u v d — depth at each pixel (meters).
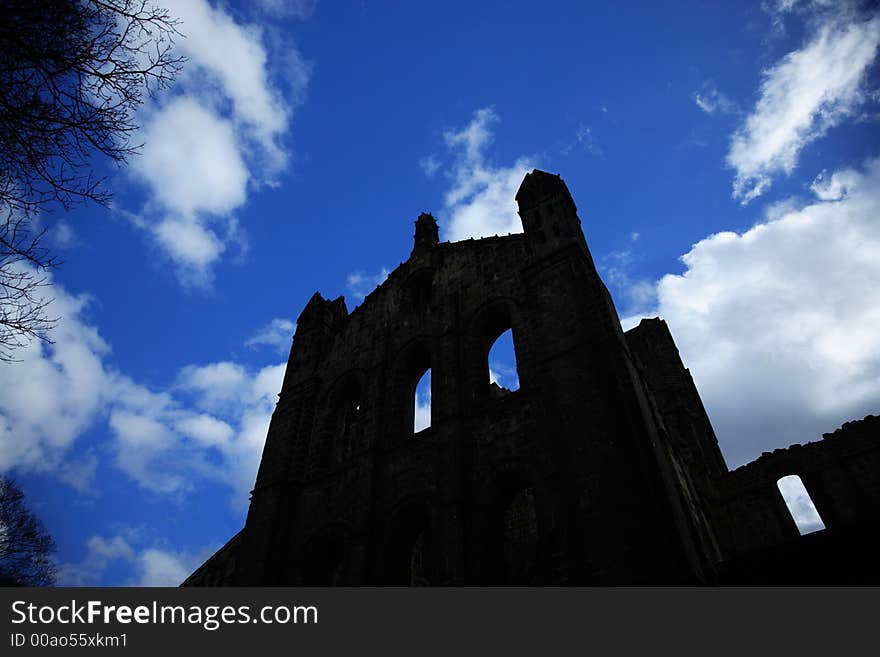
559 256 23.11
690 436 34.47
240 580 23.39
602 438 16.72
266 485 26.88
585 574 14.59
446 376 23.62
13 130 7.50
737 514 31.59
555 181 26.84
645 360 40.50
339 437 31.20
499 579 17.16
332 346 32.97
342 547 22.02
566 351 19.67
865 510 27.58
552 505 16.88
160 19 8.05
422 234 33.25
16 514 34.00
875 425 29.02
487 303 25.45
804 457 30.86
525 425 19.66
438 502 19.66
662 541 13.95
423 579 31.05
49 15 7.54
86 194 7.72
